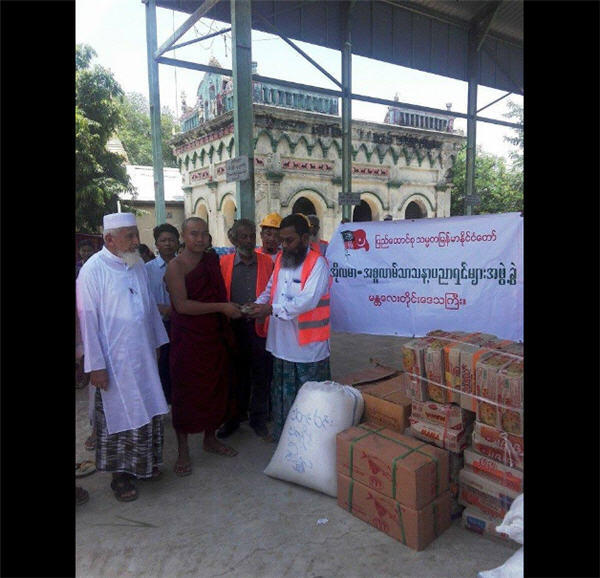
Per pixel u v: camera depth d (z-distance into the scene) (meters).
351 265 4.68
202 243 3.21
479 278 3.94
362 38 11.73
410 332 4.41
